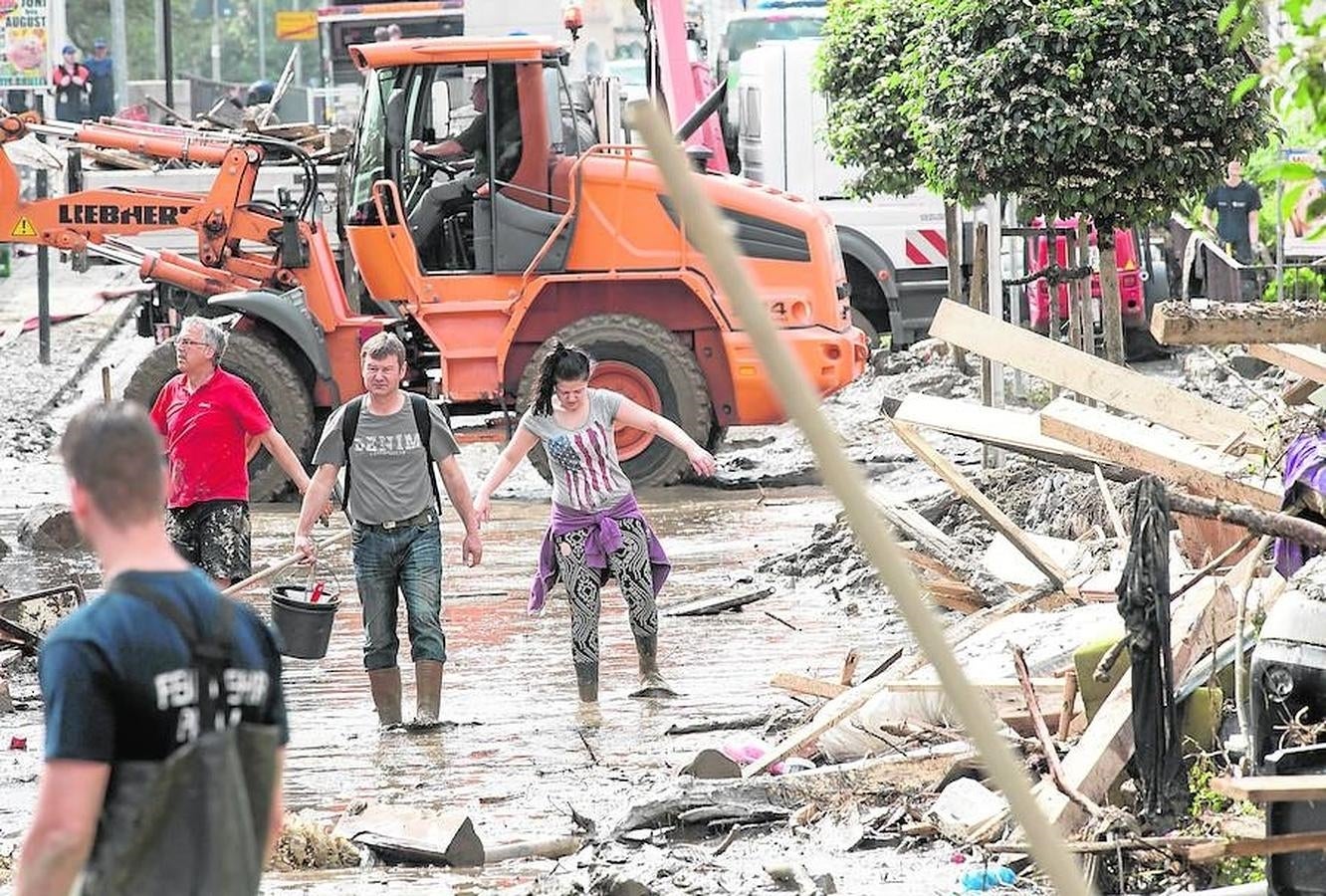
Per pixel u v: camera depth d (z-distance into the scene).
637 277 47.41
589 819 20.19
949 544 26.62
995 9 34.34
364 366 25.56
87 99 89.44
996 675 21.06
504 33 70.19
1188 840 16.17
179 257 48.72
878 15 53.00
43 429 56.44
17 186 48.59
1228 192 58.97
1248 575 17.95
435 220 47.50
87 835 10.04
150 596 10.35
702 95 65.19
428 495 25.59
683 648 29.73
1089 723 18.92
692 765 21.36
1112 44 33.75
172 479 28.30
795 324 48.66
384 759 23.75
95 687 10.12
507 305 47.19
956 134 34.75
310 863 19.31
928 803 19.34
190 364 28.06
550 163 47.50
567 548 26.41
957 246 54.44
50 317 70.38
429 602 25.47
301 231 47.50
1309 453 18.00
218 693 10.44
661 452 47.41
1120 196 34.53
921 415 25.95
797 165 64.44
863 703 21.31
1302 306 16.33
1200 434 23.84
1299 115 21.69
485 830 20.30
